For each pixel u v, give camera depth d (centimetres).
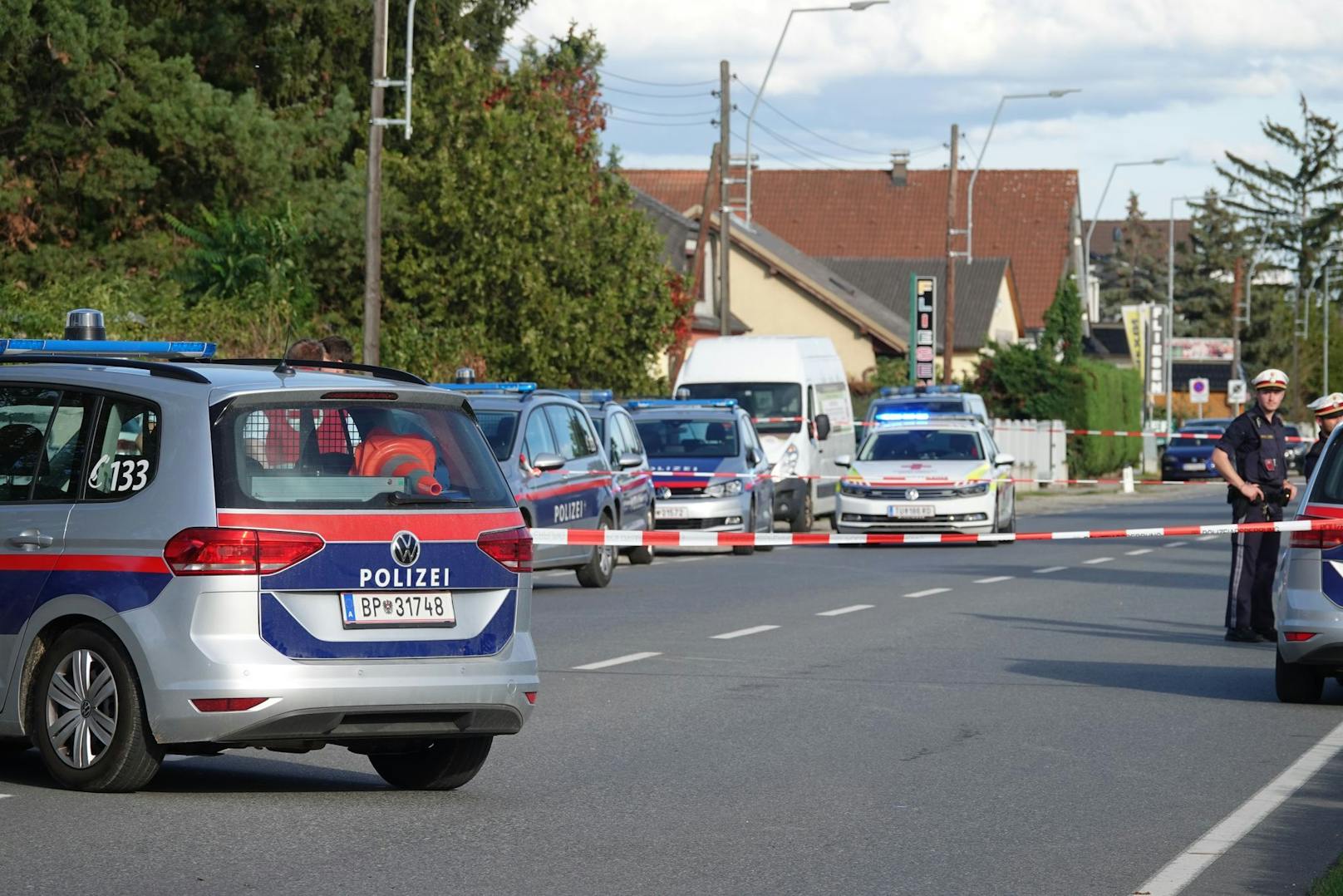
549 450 4953
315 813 2102
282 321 7794
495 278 9138
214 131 8825
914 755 2556
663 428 6862
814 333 16775
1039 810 2192
